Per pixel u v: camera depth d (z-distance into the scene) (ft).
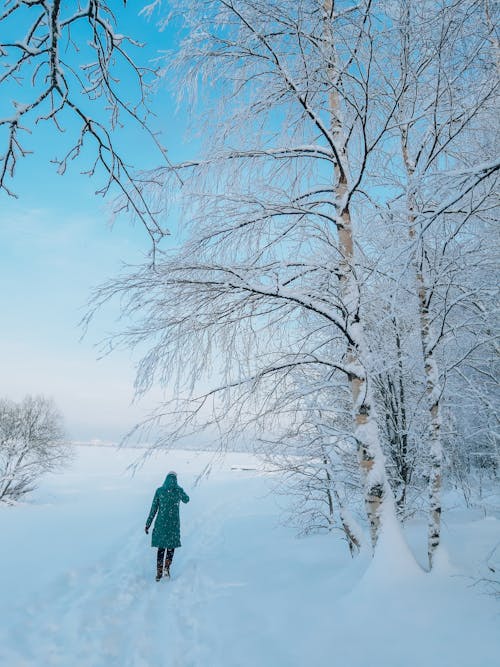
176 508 20.49
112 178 7.03
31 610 14.15
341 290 15.88
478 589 11.71
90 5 5.71
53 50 5.67
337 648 10.05
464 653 9.00
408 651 9.47
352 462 21.01
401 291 13.88
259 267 14.70
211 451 14.90
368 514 14.19
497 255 13.79
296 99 15.48
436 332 15.84
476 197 13.26
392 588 12.12
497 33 11.72
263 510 40.73
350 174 16.42
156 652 11.82
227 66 14.88
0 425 80.64
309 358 15.84
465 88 13.66
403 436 21.21
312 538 23.35
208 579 18.07
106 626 13.62
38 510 39.11
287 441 20.02
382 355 17.61
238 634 11.75
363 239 16.46
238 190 16.33
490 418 17.62
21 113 5.86
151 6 12.92
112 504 47.32
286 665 9.60
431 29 12.21
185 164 14.96
